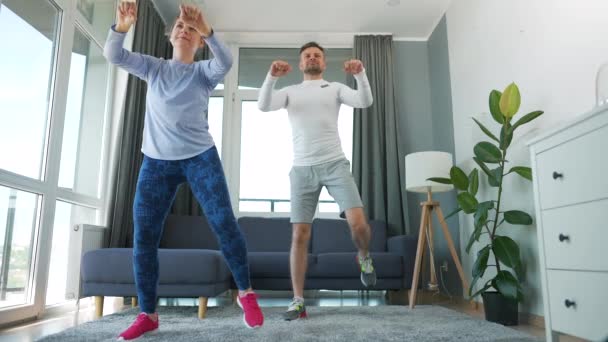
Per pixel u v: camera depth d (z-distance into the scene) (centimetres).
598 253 126
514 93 225
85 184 324
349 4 397
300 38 448
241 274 167
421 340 166
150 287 166
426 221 295
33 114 256
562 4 219
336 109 226
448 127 386
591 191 129
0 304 228
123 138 341
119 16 154
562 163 144
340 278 311
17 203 239
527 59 253
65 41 281
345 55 460
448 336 174
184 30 173
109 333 182
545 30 234
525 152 251
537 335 192
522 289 239
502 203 278
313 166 216
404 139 431
